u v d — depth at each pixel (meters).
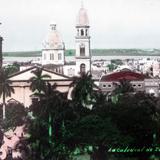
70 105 135.38
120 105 133.12
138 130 129.50
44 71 182.75
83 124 123.88
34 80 150.75
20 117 149.75
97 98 143.00
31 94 167.50
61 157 119.94
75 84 147.88
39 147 118.88
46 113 129.25
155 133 131.12
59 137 122.25
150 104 139.38
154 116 139.38
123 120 130.12
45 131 124.81
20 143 123.00
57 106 130.62
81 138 121.94
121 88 167.38
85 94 143.25
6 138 134.00
